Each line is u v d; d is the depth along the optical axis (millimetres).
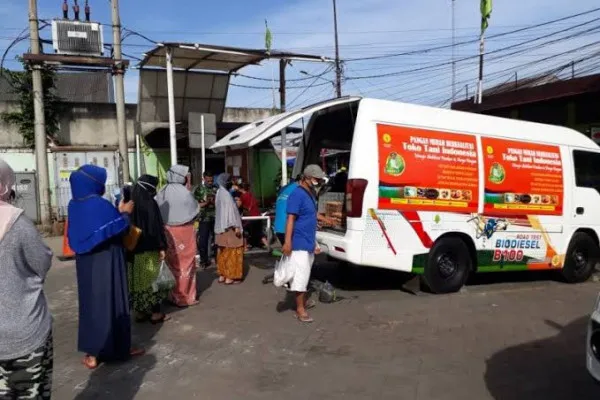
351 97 6816
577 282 8172
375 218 6402
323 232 6988
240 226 7699
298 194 5691
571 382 4293
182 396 4082
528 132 7629
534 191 7562
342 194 7250
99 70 15961
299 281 5734
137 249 5609
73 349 5145
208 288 7480
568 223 7934
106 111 17906
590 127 12062
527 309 6422
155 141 18125
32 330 2721
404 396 4055
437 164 6770
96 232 4398
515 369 4559
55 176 16609
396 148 6523
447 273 7078
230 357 4852
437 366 4629
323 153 8039
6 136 16641
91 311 4562
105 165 17094
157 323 5855
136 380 4375
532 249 7602
